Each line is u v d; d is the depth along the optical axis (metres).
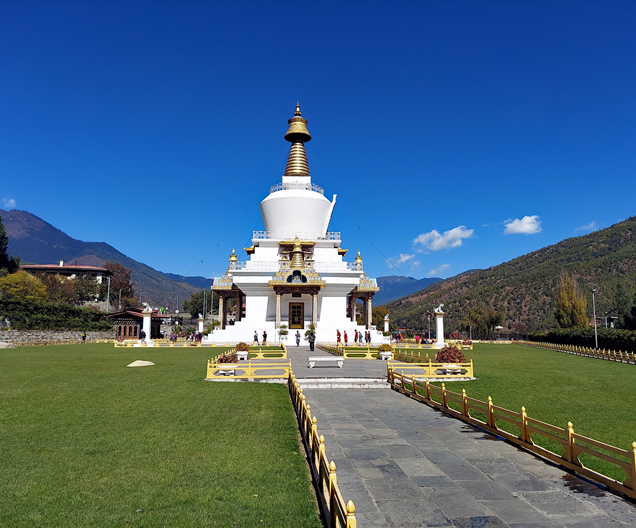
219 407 17.25
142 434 13.41
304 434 12.75
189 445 12.38
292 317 58.34
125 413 16.09
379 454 11.40
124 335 64.75
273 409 17.02
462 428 14.16
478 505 8.30
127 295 123.88
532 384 23.34
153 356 39.44
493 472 10.11
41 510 8.41
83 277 113.00
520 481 9.56
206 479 9.95
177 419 15.28
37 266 120.06
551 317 120.81
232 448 12.13
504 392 21.03
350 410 16.98
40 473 10.27
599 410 16.95
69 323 68.12
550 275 142.38
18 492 9.21
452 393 16.08
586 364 34.38
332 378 22.91
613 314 80.56
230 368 23.80
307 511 8.38
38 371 27.33
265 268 56.81
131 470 10.47
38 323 62.72
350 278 57.72
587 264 140.75
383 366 29.45
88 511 8.38
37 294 81.75
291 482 9.77
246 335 55.41
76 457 11.35
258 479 9.95
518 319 128.75
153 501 8.82
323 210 62.09
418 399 19.30
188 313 145.12
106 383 22.73
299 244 56.06
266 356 37.06
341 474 9.91
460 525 7.47
